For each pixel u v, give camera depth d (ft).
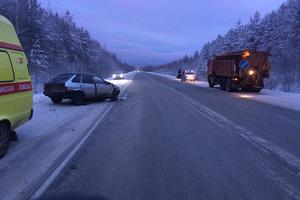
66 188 21.44
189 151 30.73
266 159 28.37
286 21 246.47
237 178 23.62
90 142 33.86
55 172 24.44
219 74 118.52
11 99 30.25
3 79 29.09
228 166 26.35
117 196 20.30
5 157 28.19
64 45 288.71
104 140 34.78
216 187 21.89
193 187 21.84
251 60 105.19
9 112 29.86
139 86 133.59
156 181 22.86
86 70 302.86
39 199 18.83
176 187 21.81
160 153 29.96
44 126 41.93
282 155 29.68
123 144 33.17
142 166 26.14
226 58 113.19
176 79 228.43
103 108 60.80
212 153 30.14
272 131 40.57
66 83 63.77
